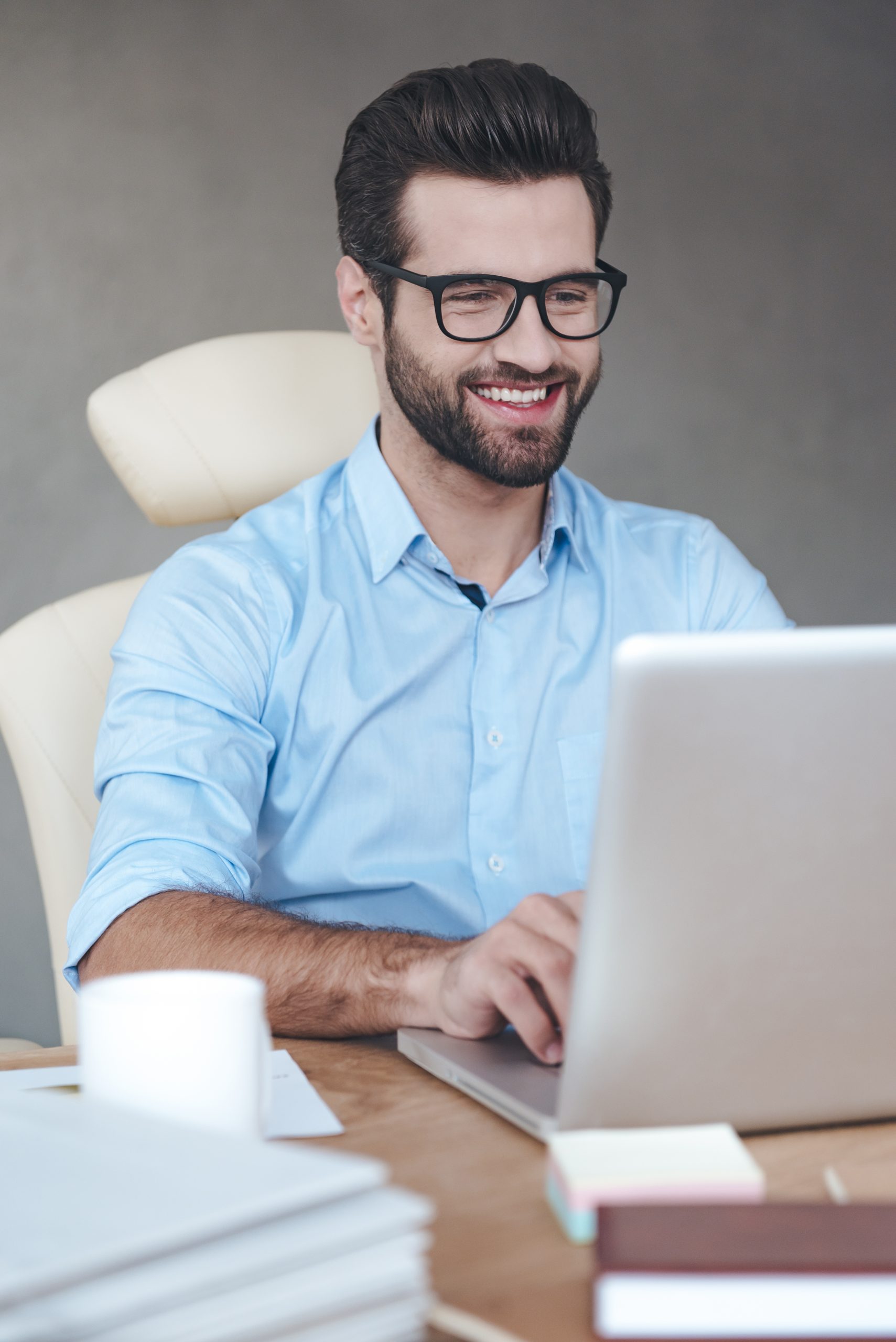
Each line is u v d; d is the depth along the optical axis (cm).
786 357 448
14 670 156
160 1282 38
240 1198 41
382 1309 41
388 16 396
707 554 177
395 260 149
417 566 157
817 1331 45
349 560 157
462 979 85
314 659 151
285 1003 95
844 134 454
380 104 149
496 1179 64
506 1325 48
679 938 61
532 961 80
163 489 175
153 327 374
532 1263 54
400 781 151
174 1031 57
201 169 377
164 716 138
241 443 177
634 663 56
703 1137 60
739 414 443
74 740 155
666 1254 46
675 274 436
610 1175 56
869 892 62
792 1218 48
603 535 171
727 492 442
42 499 366
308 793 149
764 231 445
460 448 149
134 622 147
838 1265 44
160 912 108
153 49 374
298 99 386
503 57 411
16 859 358
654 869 60
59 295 368
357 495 160
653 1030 63
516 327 144
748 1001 64
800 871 61
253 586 151
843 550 455
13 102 364
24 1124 51
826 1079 68
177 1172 44
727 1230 47
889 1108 70
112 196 371
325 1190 42
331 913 149
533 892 153
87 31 369
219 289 379
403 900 150
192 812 128
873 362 457
